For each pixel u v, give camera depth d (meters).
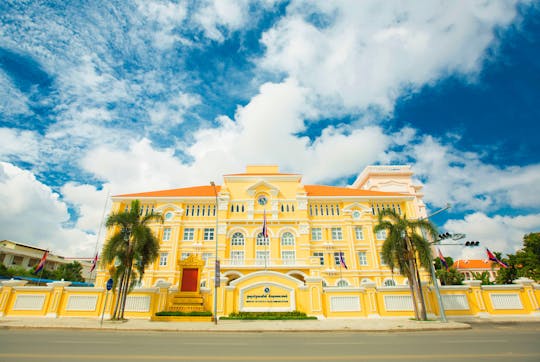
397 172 66.25
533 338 15.44
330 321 24.83
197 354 10.95
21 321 22.88
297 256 42.81
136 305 26.92
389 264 27.09
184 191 49.22
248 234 43.91
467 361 9.74
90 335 16.80
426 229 26.55
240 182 48.06
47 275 57.50
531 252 37.84
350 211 45.72
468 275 78.38
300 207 45.53
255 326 21.44
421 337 16.33
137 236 25.52
